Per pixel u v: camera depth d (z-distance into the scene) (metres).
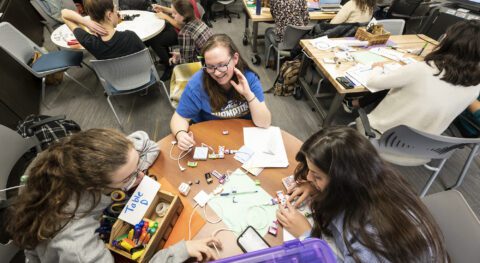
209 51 1.12
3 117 1.99
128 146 0.77
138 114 2.47
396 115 1.41
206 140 1.18
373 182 0.59
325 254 0.60
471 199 1.74
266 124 1.24
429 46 2.08
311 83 2.62
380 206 0.58
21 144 1.36
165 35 2.88
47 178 0.69
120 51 1.99
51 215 0.67
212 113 1.40
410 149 1.23
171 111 2.51
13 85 2.23
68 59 2.39
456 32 1.11
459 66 1.11
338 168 0.60
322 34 2.28
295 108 2.61
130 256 0.71
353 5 2.36
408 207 0.60
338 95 1.87
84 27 2.21
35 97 2.54
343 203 0.65
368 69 1.78
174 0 2.13
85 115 2.45
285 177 1.00
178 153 1.12
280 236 0.82
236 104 1.36
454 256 0.76
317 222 0.76
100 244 0.72
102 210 0.80
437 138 1.00
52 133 1.66
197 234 0.83
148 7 3.30
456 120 1.66
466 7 2.63
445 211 0.83
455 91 1.18
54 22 3.07
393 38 2.25
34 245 0.70
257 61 3.31
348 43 2.10
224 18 4.57
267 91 2.83
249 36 3.85
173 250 0.73
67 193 0.68
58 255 0.70
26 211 0.68
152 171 1.04
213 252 0.76
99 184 0.70
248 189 0.96
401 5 3.04
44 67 2.26
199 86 1.29
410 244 0.56
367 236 0.59
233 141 1.17
